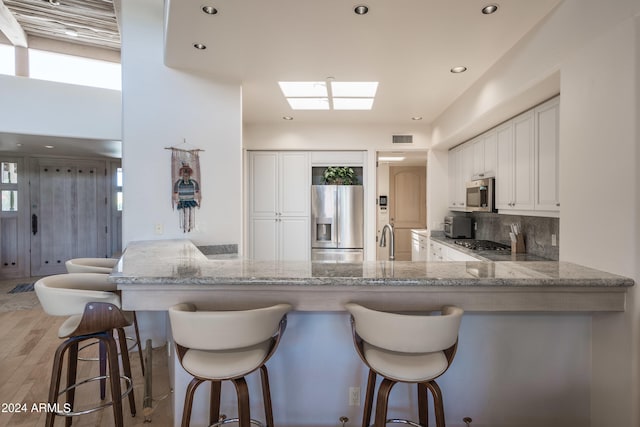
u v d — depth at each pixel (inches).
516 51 106.5
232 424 80.7
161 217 127.4
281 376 81.0
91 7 171.2
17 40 193.8
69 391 87.5
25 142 191.2
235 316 58.2
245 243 207.3
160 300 70.3
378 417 63.5
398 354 65.7
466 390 80.0
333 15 90.4
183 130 128.9
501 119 136.3
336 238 209.5
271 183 209.6
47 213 256.1
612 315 73.2
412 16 90.7
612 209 71.4
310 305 70.8
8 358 124.9
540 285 68.5
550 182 110.0
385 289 70.7
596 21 74.7
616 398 72.4
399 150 207.5
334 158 210.2
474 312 79.4
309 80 135.2
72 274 90.4
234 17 91.7
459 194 190.1
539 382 79.9
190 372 62.1
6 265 247.1
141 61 125.5
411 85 140.8
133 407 91.6
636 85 65.6
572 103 82.0
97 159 268.8
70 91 173.0
